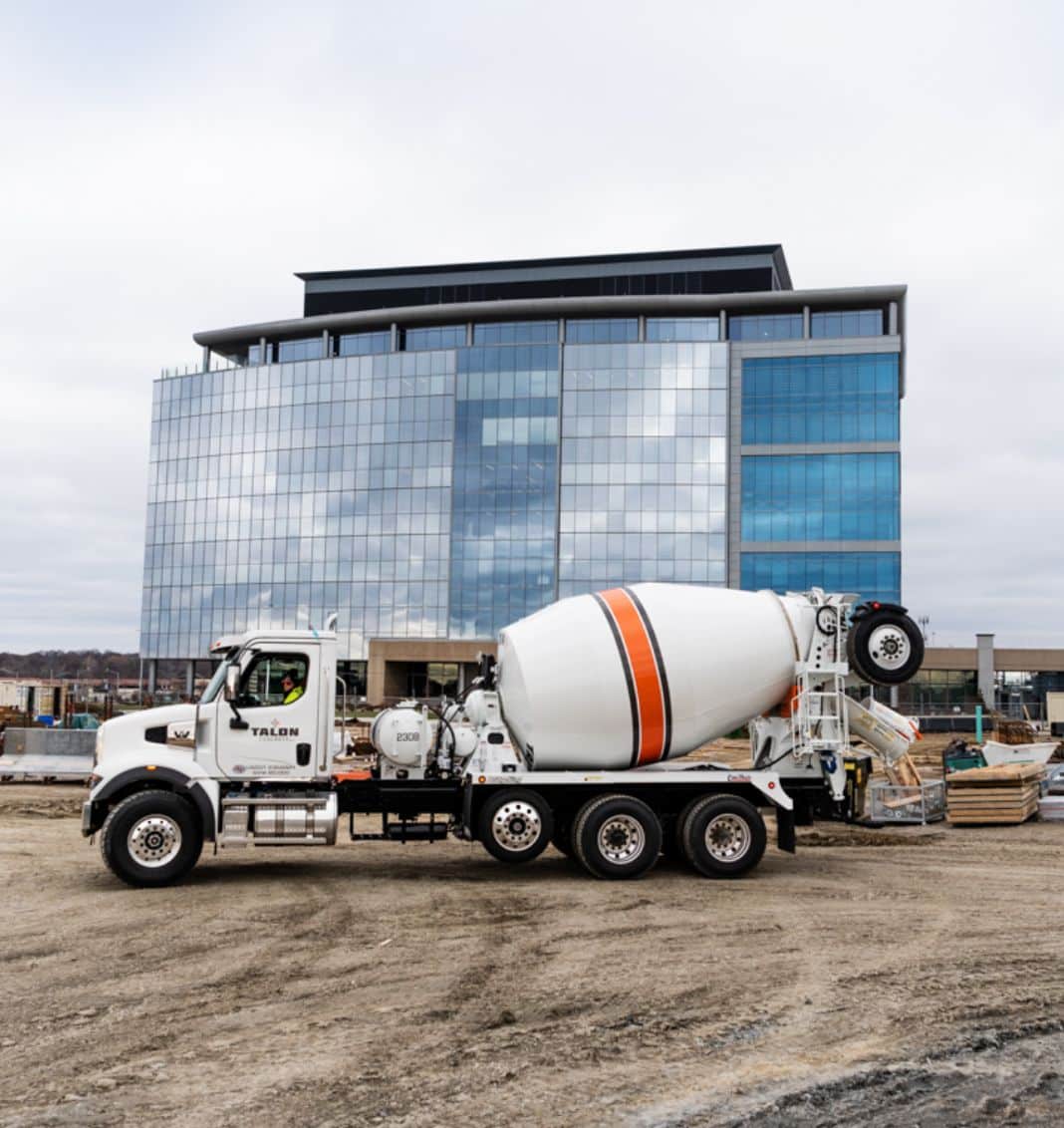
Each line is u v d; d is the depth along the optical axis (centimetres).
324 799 1381
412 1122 610
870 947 1031
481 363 8900
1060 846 1798
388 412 9100
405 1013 809
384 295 9825
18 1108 628
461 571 8788
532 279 9488
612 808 1412
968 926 1130
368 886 1358
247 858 1614
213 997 851
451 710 1511
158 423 10125
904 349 9269
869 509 8356
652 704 1452
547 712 1437
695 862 1427
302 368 9412
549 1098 647
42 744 2747
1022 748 2519
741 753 1752
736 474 8569
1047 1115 634
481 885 1369
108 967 947
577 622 1480
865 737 1568
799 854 1700
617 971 936
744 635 1501
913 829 2048
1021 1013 819
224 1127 602
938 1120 625
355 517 9119
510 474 8769
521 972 931
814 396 8494
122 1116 616
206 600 9656
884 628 1516
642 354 8675
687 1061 712
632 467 8594
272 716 1387
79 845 1725
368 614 9000
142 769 1338
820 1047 741
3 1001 840
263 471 9500
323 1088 659
